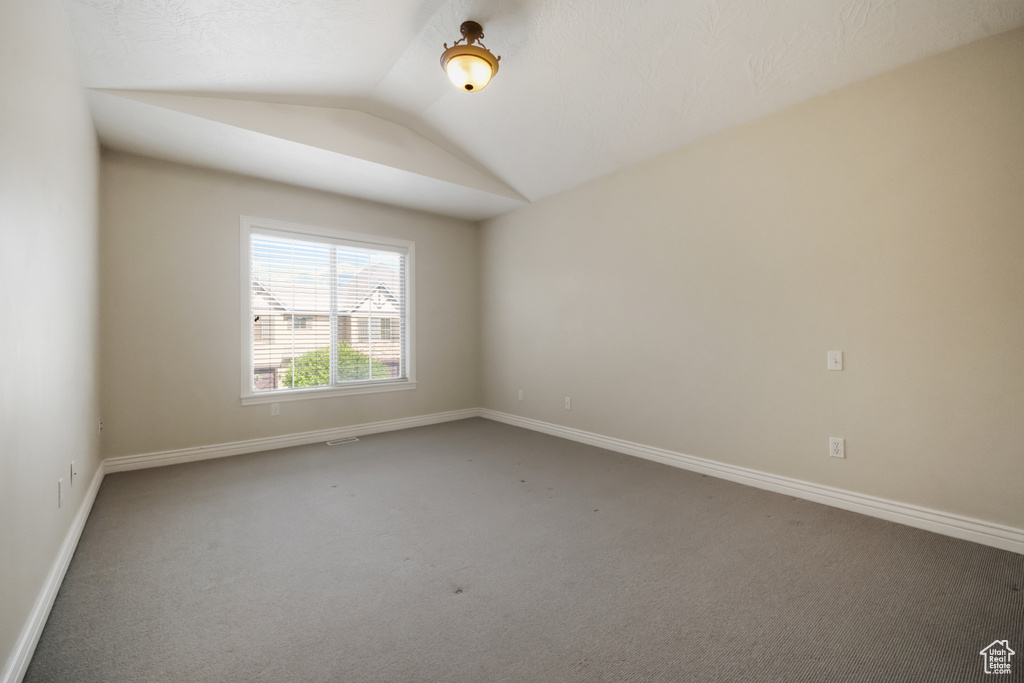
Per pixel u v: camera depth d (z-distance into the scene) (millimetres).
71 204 2133
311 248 4238
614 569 1920
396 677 1311
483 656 1396
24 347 1372
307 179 3883
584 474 3223
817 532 2256
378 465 3447
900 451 2357
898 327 2354
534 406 4711
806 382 2701
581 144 3516
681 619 1576
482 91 3148
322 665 1358
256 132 3014
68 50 2066
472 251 5383
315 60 2678
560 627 1538
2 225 1184
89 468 2627
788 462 2791
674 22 2361
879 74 2398
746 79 2596
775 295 2830
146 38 2227
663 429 3498
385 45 2645
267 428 3949
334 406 4344
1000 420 2066
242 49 2445
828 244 2596
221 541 2184
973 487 2141
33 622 1414
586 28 2502
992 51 2072
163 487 2945
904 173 2322
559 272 4395
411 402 4891
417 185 4047
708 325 3191
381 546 2139
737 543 2148
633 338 3711
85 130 2531
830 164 2582
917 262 2287
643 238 3625
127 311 3314
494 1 2350
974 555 2002
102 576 1859
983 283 2105
